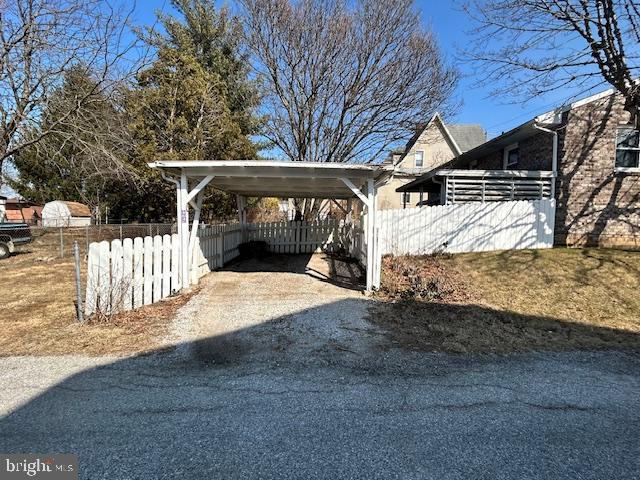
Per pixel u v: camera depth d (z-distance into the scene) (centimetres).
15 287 700
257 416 275
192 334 455
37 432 247
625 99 912
